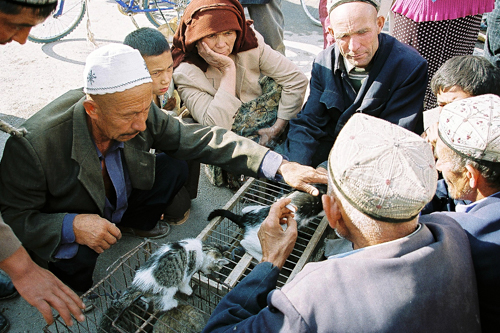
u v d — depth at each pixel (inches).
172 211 115.7
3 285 93.7
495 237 58.1
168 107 128.9
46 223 80.8
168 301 80.4
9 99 175.5
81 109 80.4
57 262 84.7
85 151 81.2
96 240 81.6
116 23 247.1
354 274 46.1
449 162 65.6
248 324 51.1
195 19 109.8
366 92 105.3
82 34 234.1
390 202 44.2
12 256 67.9
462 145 62.1
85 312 92.7
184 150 97.0
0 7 53.1
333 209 50.8
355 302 45.0
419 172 44.5
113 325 76.0
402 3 129.9
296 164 90.5
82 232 81.2
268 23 157.9
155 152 118.0
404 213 45.1
